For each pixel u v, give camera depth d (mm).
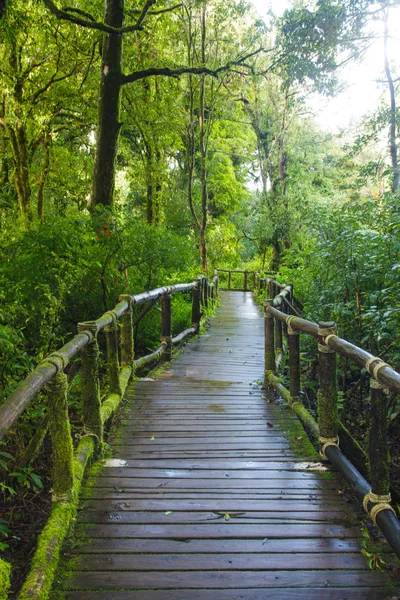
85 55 13914
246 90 22922
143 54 15125
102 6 12367
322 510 2977
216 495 3166
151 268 8594
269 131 23750
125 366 5895
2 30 9242
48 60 14781
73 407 5258
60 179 19031
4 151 18531
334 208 7414
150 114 15383
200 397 5418
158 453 3846
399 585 2301
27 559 2959
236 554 2531
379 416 2672
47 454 4336
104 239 7582
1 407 1913
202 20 15953
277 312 5402
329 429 3697
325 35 12008
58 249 6676
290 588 2281
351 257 5598
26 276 6219
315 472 3518
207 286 13211
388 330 4852
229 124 25969
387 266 5027
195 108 18938
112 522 2826
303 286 8914
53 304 5227
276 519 2869
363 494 2883
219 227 27203
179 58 17016
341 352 3291
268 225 22109
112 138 9750
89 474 3438
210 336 9805
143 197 23016
